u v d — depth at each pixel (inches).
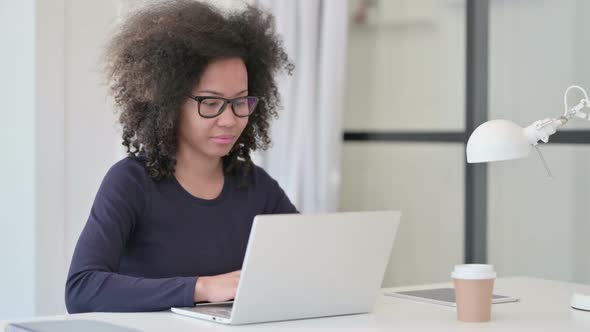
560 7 120.7
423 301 74.3
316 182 134.7
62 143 124.3
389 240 66.9
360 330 60.0
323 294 64.6
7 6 125.3
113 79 85.0
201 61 77.5
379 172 145.7
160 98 77.1
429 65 138.0
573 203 120.3
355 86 149.9
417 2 139.7
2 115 127.6
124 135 82.4
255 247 59.5
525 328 61.1
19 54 123.9
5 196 127.6
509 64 127.5
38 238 122.9
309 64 133.0
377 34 146.3
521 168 126.6
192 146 80.0
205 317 63.0
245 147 87.1
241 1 95.3
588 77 117.6
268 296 61.6
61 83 123.9
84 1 126.1
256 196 85.7
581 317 66.1
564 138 117.3
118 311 66.8
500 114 128.8
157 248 77.4
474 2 126.2
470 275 63.2
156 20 81.4
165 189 78.5
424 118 139.1
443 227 137.3
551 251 123.4
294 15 132.6
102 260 71.1
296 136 132.8
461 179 133.8
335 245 63.8
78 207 127.1
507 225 128.7
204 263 78.8
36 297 123.0
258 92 89.1
